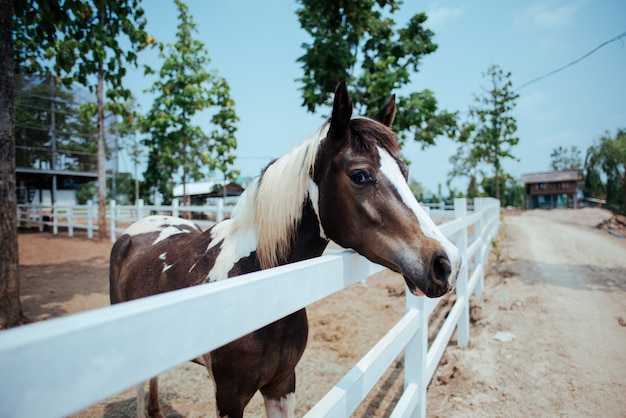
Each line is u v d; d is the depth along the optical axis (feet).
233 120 44.70
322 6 21.89
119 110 32.22
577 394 9.22
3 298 13.07
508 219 73.10
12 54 12.55
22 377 1.21
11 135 12.83
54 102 48.14
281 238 5.09
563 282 19.12
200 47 42.06
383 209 4.36
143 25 21.16
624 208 55.88
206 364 5.60
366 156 4.55
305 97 37.32
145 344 1.64
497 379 10.04
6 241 13.02
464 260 12.09
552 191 140.46
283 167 5.24
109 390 1.49
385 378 10.76
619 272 21.36
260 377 4.87
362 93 40.68
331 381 10.51
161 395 9.75
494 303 16.17
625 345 11.81
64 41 14.10
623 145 62.90
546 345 11.91
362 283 21.07
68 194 77.15
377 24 39.24
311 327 14.62
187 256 6.43
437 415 8.70
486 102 65.41
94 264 25.73
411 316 6.59
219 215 24.80
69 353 1.35
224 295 2.12
